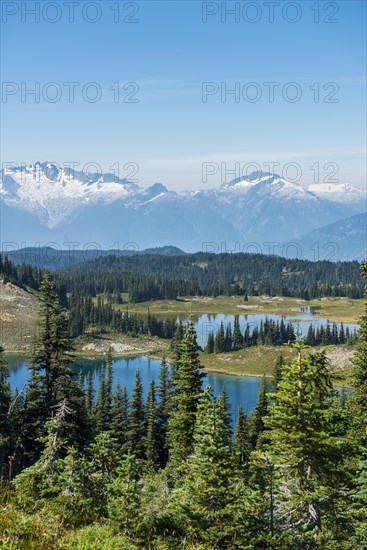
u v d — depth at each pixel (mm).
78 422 36375
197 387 35750
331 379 21016
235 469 18203
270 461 19641
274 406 20234
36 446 35969
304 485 19547
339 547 20078
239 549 15906
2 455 32938
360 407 29594
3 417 33719
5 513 12688
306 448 19344
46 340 37156
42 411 36438
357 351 30672
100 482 18875
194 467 18047
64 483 18016
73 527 14648
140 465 17766
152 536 15961
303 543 17109
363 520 20906
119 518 15828
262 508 17906
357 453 21734
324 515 20906
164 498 20000
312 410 19688
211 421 18781
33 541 11703
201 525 16656
